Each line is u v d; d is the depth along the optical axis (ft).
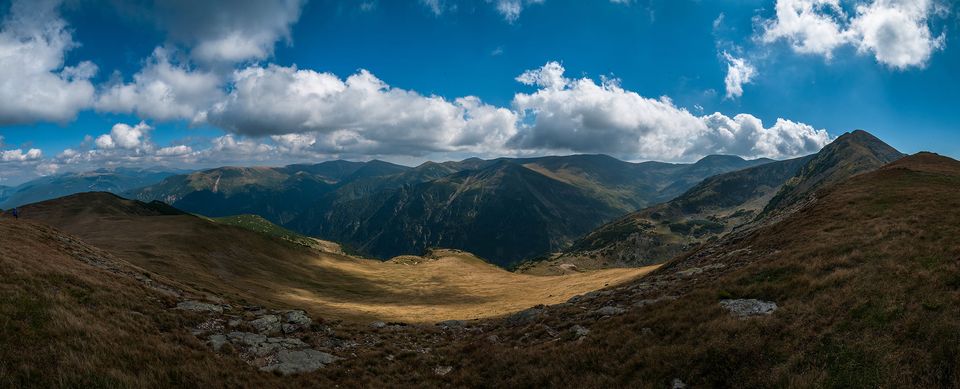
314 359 79.61
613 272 309.42
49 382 47.21
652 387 54.34
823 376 46.26
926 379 41.63
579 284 278.46
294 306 203.21
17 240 111.34
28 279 75.87
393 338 105.40
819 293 66.39
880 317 53.88
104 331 63.05
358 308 238.07
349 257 510.17
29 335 55.36
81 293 79.25
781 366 49.90
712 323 65.00
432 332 117.29
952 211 103.45
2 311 59.00
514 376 69.15
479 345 92.89
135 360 57.62
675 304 80.02
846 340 51.39
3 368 46.78
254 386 62.13
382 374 77.82
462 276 437.58
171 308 93.86
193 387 56.08
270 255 354.95
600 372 63.10
